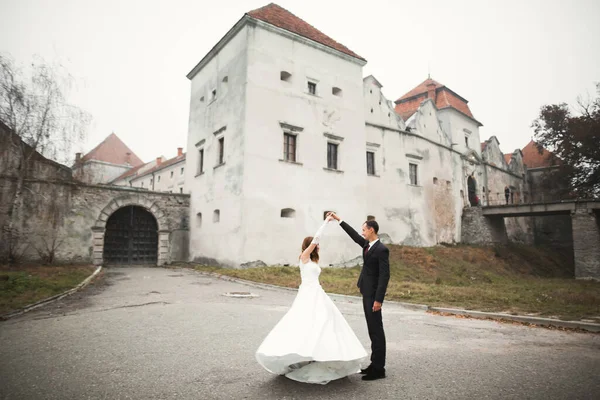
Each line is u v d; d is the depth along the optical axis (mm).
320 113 20469
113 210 20094
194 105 24062
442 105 34250
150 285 12422
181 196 22797
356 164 21750
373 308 3969
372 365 3936
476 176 35969
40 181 16281
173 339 5492
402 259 22875
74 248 18594
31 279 11164
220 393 3486
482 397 3432
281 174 18250
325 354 3557
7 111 14789
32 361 4504
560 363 4523
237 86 18500
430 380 3871
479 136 37875
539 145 36781
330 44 21672
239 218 16906
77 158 17719
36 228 17484
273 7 21391
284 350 3557
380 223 24703
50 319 7086
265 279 13562
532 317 7379
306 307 3904
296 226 18422
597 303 9383
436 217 29297
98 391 3549
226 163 18719
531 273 28469
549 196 39938
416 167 28469
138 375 3980
